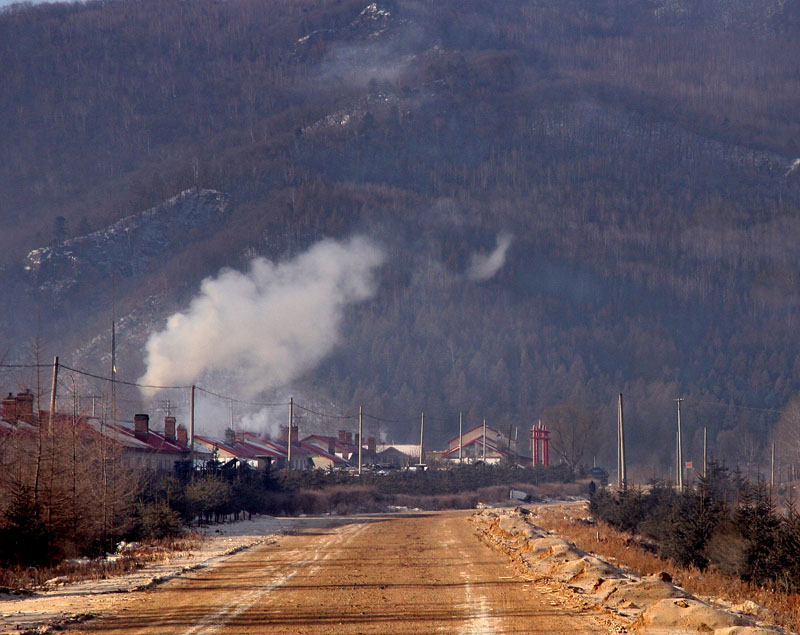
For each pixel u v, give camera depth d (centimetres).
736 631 5588
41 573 9444
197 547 13125
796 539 10988
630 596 6856
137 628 5753
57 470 11719
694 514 14475
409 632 5581
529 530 13938
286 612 6406
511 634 5512
